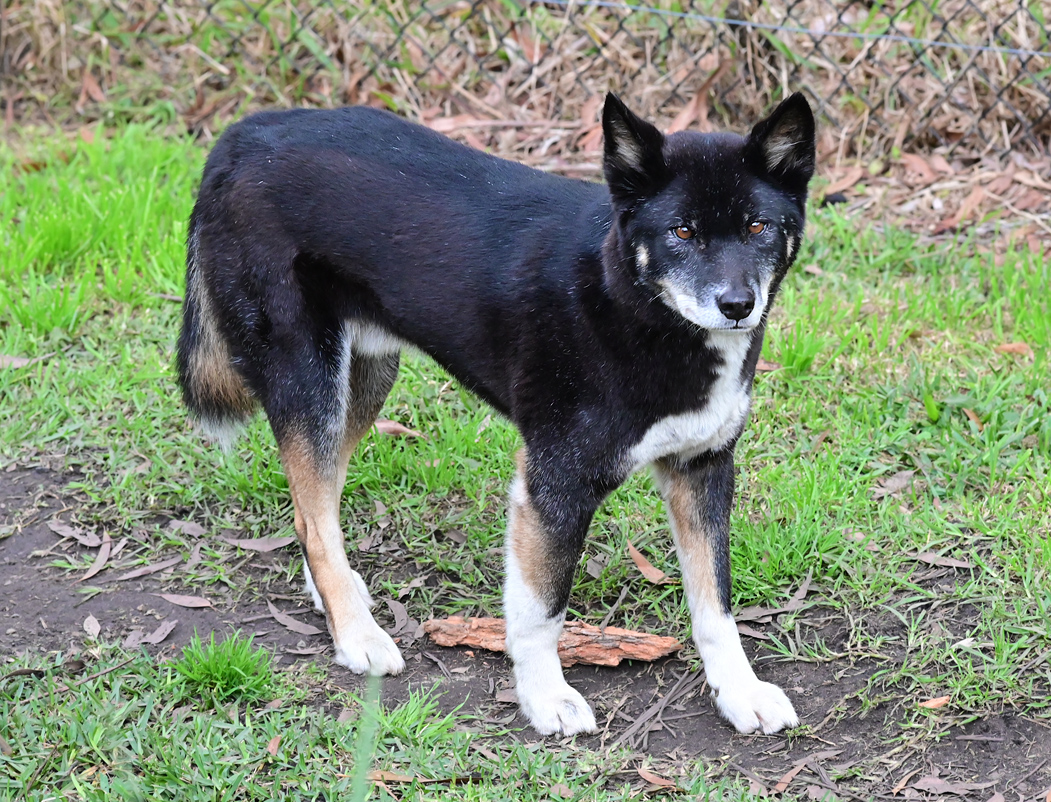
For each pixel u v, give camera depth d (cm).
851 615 366
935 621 360
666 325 308
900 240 573
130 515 415
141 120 694
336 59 710
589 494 328
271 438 455
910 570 382
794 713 328
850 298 539
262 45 709
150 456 443
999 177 621
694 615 340
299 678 348
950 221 588
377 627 362
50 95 707
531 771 309
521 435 342
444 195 350
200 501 428
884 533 398
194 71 711
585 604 385
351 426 406
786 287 540
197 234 382
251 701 336
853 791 302
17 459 439
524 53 702
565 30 707
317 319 363
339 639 357
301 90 694
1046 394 459
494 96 691
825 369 483
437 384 485
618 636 354
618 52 700
